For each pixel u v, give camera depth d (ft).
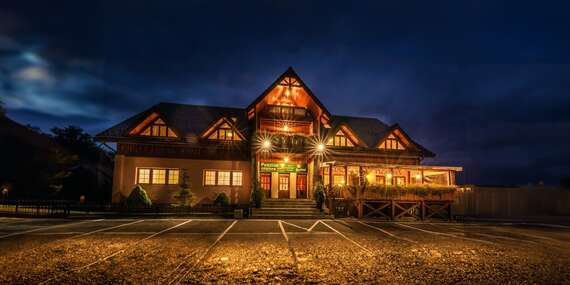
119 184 74.43
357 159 88.48
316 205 72.54
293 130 84.17
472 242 41.73
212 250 33.65
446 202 71.26
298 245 37.22
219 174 80.23
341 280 24.22
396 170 88.89
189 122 86.74
